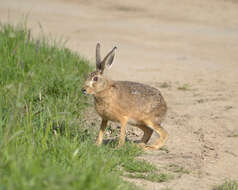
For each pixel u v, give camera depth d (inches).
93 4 2397.9
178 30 1913.1
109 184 466.0
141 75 1250.6
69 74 983.0
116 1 2431.1
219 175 637.9
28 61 988.6
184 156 708.7
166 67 1352.1
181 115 919.7
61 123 704.4
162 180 597.3
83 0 2474.2
